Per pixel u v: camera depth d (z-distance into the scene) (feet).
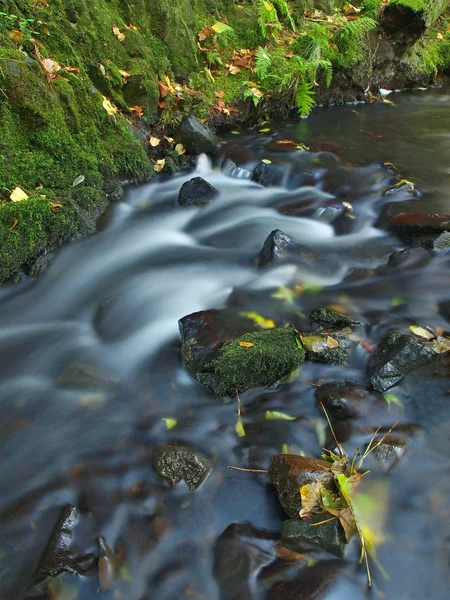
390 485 9.32
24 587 8.06
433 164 23.70
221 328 13.00
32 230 15.12
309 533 8.36
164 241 18.21
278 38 29.96
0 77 15.49
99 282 16.01
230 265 16.75
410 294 14.75
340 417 10.77
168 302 14.89
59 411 11.24
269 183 22.07
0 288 14.88
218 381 11.23
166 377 12.10
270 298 14.80
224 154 23.56
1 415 11.12
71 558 8.32
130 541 8.71
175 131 22.86
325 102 32.37
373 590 7.85
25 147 16.42
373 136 27.22
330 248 17.43
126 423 10.92
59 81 17.60
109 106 19.84
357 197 20.42
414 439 10.21
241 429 10.69
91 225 17.65
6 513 9.16
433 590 7.87
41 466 10.00
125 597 8.00
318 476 8.93
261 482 9.62
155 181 21.34
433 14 34.55
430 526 8.68
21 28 16.97
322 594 7.70
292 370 11.76
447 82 39.24
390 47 34.58
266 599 7.75
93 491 9.53
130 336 13.61
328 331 12.83
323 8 34.30
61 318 14.48
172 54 24.23
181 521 9.02
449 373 11.66
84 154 18.04
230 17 28.27
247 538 8.57
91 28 20.25
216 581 8.13
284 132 26.96
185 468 9.58
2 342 13.37
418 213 18.37
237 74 27.02
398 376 11.43
